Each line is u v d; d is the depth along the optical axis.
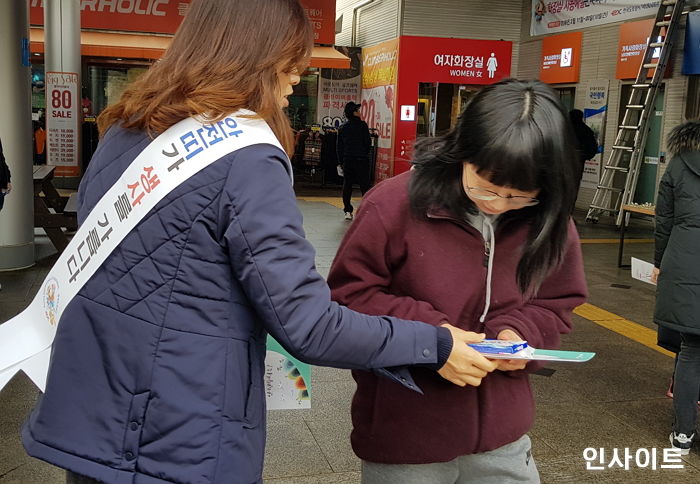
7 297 6.04
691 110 10.90
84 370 1.42
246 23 1.45
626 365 4.95
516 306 1.83
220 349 1.39
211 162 1.38
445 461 1.81
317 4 16.66
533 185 1.58
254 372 1.44
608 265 8.40
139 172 1.41
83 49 14.87
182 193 1.38
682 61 10.94
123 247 1.40
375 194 1.81
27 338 1.55
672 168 3.63
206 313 1.39
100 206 1.44
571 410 4.13
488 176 1.58
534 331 1.80
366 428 1.88
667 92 11.32
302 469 3.33
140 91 1.48
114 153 1.48
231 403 1.39
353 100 18.45
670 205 3.65
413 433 1.79
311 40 1.55
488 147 1.54
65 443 1.40
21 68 6.80
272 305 1.36
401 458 1.81
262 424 1.47
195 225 1.38
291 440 3.63
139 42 15.52
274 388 1.77
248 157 1.39
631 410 4.16
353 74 18.38
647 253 9.18
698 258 3.48
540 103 1.57
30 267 7.14
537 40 15.33
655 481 3.34
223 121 1.41
